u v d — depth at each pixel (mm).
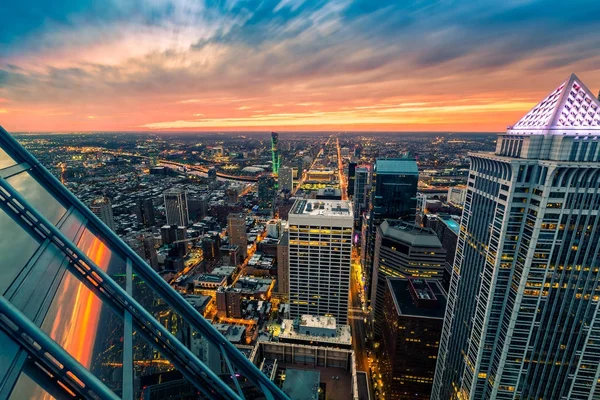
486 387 97562
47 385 12492
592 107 71875
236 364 27312
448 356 120250
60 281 18250
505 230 83625
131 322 20484
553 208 74562
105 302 20281
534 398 90250
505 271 86688
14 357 11680
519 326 85562
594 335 81812
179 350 22188
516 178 78938
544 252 78062
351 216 159250
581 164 69625
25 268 16969
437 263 192375
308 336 141375
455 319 114750
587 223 73750
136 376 20312
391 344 149500
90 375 12875
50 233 20578
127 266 25391
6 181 21156
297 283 172625
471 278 102562
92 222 26781
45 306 15844
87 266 20641
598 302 79250
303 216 161625
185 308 26641
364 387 105812
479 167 97438
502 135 90812
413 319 137875
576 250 76188
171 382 21281
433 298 145500
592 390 85688
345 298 170000
